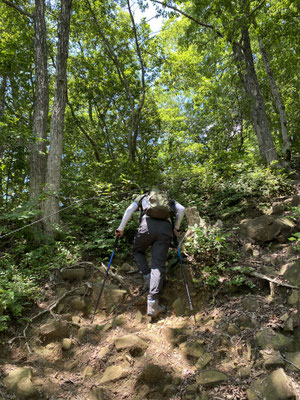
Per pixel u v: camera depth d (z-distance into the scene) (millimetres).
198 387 2238
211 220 5156
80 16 9773
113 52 9812
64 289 3645
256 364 2320
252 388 2135
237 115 9766
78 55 10070
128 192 5875
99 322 3199
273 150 7883
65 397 2340
